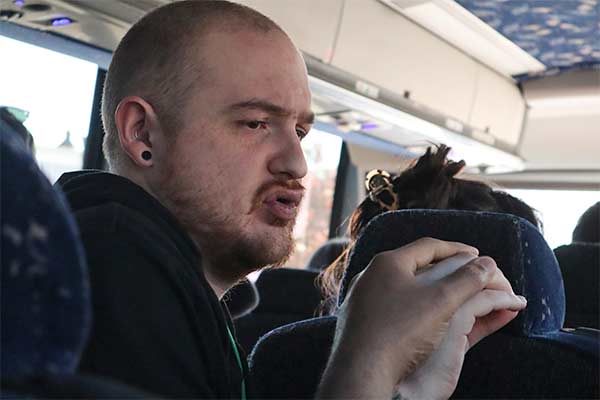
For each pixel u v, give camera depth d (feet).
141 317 2.39
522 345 3.66
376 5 14.08
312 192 20.27
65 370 1.10
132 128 3.24
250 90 3.14
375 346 2.72
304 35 12.84
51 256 1.11
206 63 3.14
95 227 2.55
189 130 3.14
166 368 2.39
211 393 2.61
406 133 17.57
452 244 3.15
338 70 13.89
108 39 10.53
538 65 18.88
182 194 3.16
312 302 9.16
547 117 21.12
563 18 15.24
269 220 3.23
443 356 2.94
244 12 3.28
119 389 1.12
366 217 4.99
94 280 2.36
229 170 3.14
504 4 14.46
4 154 1.13
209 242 3.22
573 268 6.19
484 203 4.85
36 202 1.12
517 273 3.61
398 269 2.91
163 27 3.24
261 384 4.31
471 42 16.90
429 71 16.48
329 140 20.06
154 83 3.20
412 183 4.86
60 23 9.92
